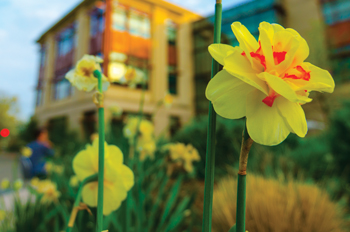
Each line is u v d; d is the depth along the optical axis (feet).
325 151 11.59
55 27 51.52
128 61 38.70
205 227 1.28
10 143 49.44
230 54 1.19
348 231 5.21
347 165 10.37
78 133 39.34
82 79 1.67
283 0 44.57
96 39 40.40
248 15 44.80
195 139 14.23
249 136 1.17
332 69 31.50
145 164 6.49
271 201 4.78
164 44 44.52
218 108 1.18
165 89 43.01
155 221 5.15
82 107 41.39
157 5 44.24
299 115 1.20
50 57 53.78
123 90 37.19
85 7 42.65
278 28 1.51
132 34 40.37
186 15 48.85
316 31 32.48
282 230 4.26
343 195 8.45
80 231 4.01
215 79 1.23
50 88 52.95
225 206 5.14
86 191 1.70
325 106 28.19
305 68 1.30
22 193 7.64
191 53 50.90
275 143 1.12
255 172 9.57
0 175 18.22
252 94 1.19
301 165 10.77
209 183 1.30
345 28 37.17
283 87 1.06
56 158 13.06
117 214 3.90
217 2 1.41
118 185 1.65
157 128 40.11
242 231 1.18
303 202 5.05
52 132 39.55
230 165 12.26
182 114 45.98
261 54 1.20
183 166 6.40
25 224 5.20
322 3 40.91
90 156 1.73
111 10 38.58
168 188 7.78
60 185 6.80
